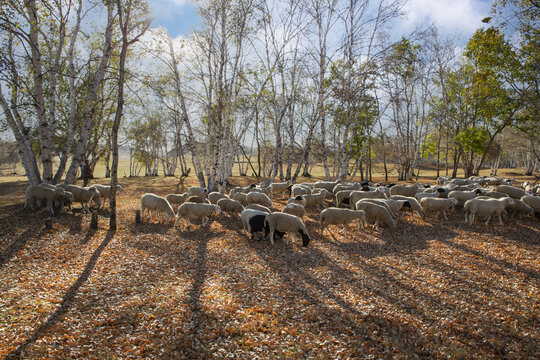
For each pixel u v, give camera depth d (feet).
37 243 32.48
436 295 24.56
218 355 16.75
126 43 38.27
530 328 19.69
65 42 62.54
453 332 19.54
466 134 104.27
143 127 125.80
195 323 19.71
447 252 34.58
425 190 62.90
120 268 28.17
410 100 116.26
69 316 19.48
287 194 78.64
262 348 17.63
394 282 27.22
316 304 23.27
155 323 19.43
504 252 33.65
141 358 16.08
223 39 64.28
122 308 20.92
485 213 44.75
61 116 76.02
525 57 61.26
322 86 74.08
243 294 24.56
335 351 17.57
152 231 41.47
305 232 37.35
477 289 25.46
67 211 48.29
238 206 49.85
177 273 28.25
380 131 113.19
